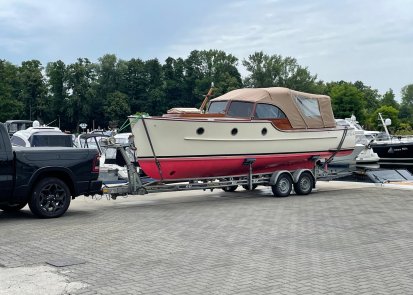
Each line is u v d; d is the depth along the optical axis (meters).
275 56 104.94
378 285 6.18
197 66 115.31
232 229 10.01
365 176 20.61
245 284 6.21
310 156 16.92
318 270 6.89
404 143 23.48
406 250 8.16
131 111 110.94
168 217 11.63
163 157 13.70
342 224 10.61
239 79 115.00
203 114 14.97
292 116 16.39
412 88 163.12
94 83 110.19
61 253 7.87
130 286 6.11
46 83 105.50
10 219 11.29
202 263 7.27
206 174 14.95
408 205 13.73
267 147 15.66
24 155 10.95
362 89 128.00
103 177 15.87
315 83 105.62
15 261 7.34
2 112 86.69
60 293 5.83
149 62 114.06
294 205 13.80
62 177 11.67
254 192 17.61
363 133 25.30
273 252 7.98
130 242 8.71
